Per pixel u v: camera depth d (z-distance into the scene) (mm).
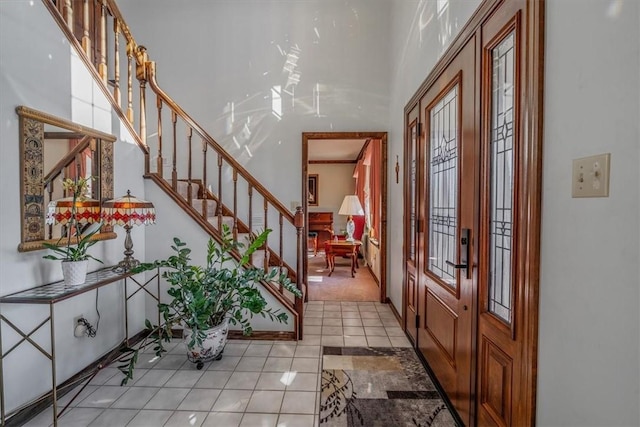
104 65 2588
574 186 938
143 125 3014
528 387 1141
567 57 965
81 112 2256
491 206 1499
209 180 4078
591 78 874
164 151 4074
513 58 1308
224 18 4074
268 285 2930
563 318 989
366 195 6250
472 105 1653
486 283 1522
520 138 1200
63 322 2098
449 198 2037
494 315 1455
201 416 1862
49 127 1971
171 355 2607
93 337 2365
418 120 2660
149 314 2996
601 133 841
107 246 2531
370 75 4062
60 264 2066
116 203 2240
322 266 6219
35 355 1884
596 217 859
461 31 1787
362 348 2756
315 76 4082
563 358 991
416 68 2775
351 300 4117
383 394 2092
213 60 4090
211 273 2496
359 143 6180
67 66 2135
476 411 1602
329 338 2957
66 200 2098
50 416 1854
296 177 4098
